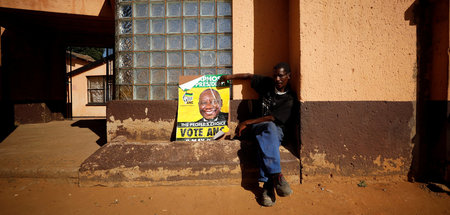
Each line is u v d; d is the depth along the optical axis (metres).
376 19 2.26
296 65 2.42
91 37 6.50
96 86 10.70
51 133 4.40
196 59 3.02
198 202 1.92
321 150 2.30
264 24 2.82
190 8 3.01
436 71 2.21
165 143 2.50
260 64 2.83
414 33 2.25
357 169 2.31
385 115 2.29
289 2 2.72
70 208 1.82
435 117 2.24
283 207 1.85
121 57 3.06
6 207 1.81
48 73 6.44
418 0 2.24
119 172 2.20
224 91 2.84
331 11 2.27
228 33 2.99
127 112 2.90
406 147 2.30
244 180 2.24
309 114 2.29
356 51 2.28
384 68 2.28
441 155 2.20
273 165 1.94
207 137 2.75
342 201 1.94
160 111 2.89
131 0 3.04
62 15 4.66
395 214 1.74
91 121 6.58
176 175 2.22
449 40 2.08
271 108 2.42
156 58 3.05
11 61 5.46
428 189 2.14
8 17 4.83
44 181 2.27
